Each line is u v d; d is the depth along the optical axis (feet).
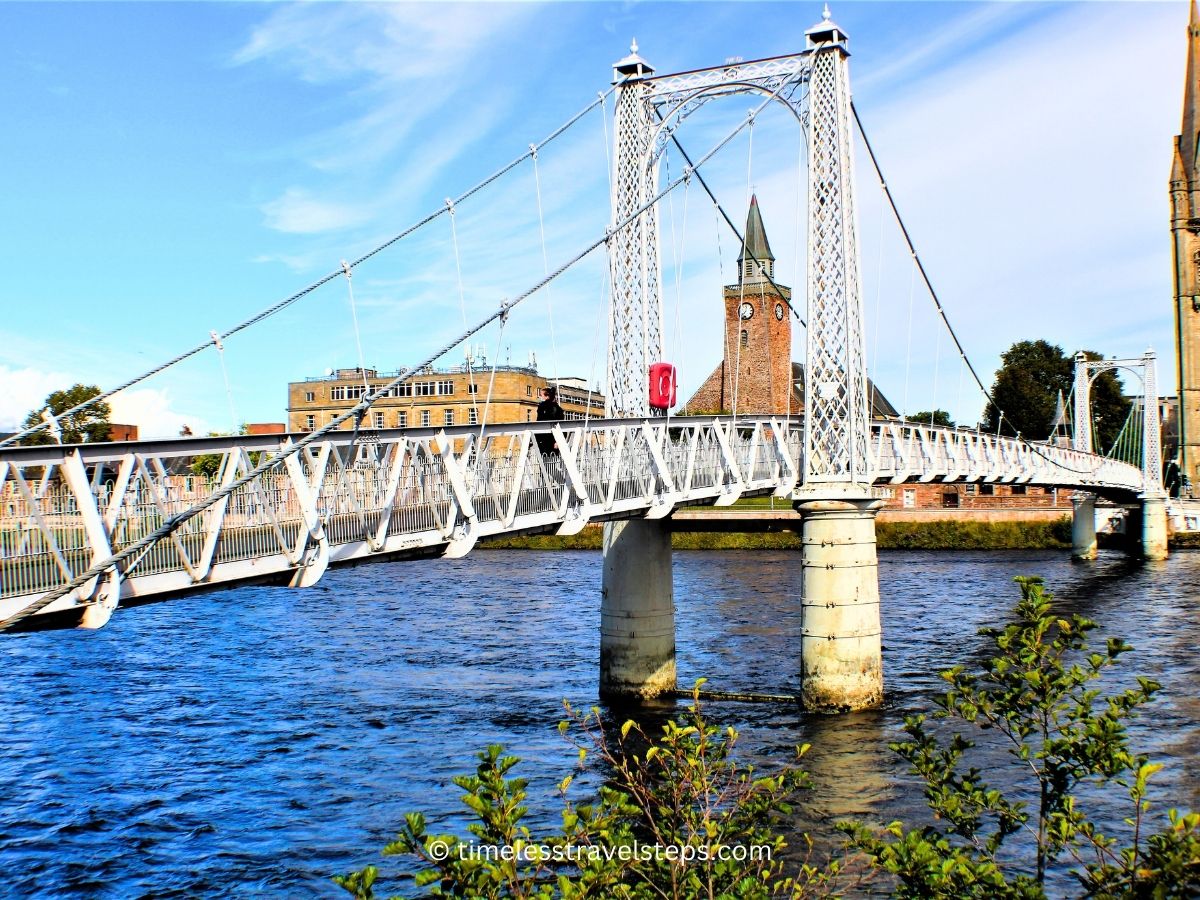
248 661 160.97
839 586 121.70
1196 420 430.20
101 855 84.84
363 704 129.90
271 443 70.59
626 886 39.37
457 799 94.73
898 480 158.10
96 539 57.77
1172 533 358.43
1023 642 48.06
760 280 450.30
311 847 85.40
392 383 81.35
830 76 126.21
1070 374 483.10
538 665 154.40
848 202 125.18
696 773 44.50
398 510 80.43
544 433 98.94
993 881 41.52
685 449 123.75
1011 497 412.36
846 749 105.50
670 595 133.18
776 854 52.95
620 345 129.39
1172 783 95.04
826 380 125.49
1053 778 46.42
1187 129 446.60
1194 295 434.71
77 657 165.99
